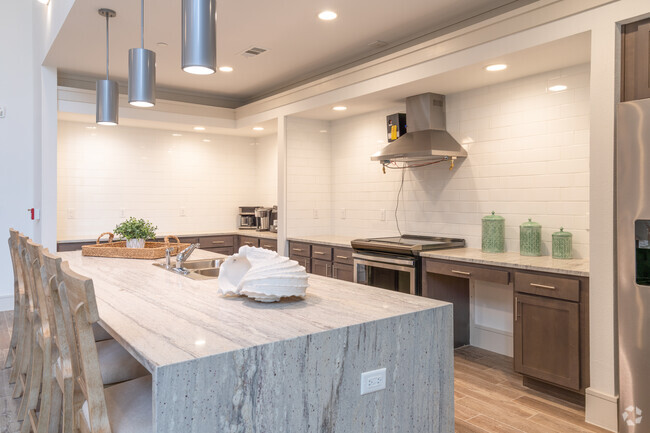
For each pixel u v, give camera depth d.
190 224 6.17
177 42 3.99
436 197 4.31
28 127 5.56
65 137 5.31
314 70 4.92
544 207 3.49
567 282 2.78
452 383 1.95
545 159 3.48
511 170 3.71
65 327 1.73
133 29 3.70
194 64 1.93
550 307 2.88
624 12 2.44
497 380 3.29
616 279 2.53
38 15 5.09
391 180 4.75
